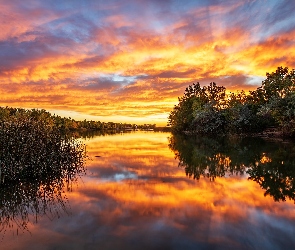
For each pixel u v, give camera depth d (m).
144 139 38.53
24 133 11.80
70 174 11.64
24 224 6.02
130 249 4.79
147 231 5.55
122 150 22.17
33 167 11.15
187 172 12.09
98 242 5.08
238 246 4.90
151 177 11.03
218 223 5.97
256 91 47.88
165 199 7.83
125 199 7.84
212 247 4.86
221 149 21.73
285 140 26.73
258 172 11.80
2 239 5.27
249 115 39.56
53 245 4.99
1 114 42.22
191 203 7.43
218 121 44.97
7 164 10.21
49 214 6.64
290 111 25.84
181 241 5.10
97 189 9.08
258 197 8.00
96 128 133.62
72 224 5.97
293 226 5.80
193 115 54.22
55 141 13.51
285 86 28.34
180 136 46.28
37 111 43.81
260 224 5.90
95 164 14.55
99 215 6.52
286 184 9.61
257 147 21.73
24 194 8.49
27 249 4.85
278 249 4.79
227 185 9.57
